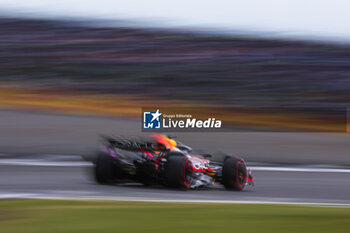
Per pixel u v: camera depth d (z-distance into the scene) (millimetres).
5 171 38156
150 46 157625
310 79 123750
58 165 42719
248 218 18672
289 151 60312
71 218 17641
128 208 20500
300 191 34219
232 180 32094
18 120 70688
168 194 28016
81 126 69625
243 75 124688
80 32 174625
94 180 32031
